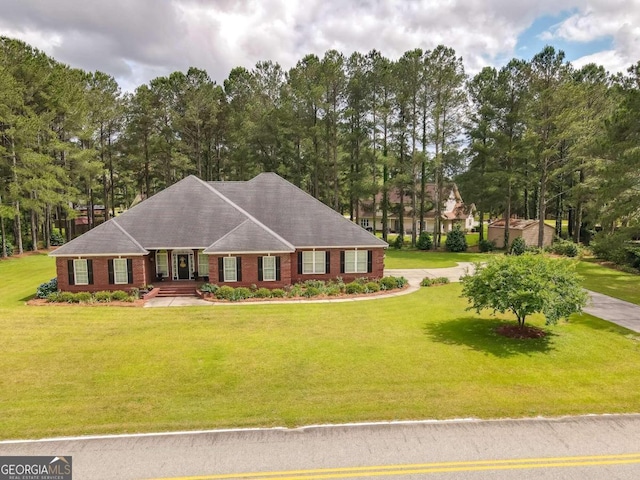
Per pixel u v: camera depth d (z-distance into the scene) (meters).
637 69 25.75
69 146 38.41
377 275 27.38
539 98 35.41
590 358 14.05
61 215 50.81
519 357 14.15
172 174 57.94
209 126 49.78
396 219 63.75
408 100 41.75
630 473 8.20
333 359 14.01
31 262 35.06
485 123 40.47
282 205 28.73
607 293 23.52
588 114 33.72
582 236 43.75
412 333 16.81
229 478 8.05
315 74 42.69
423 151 42.84
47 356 14.20
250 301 22.23
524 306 15.02
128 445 9.10
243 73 52.66
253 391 11.67
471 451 8.91
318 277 26.77
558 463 8.51
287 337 16.30
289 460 8.60
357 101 42.75
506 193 41.72
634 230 25.34
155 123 49.62
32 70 35.56
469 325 17.84
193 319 18.77
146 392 11.60
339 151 45.50
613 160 27.84
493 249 43.78
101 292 22.20
